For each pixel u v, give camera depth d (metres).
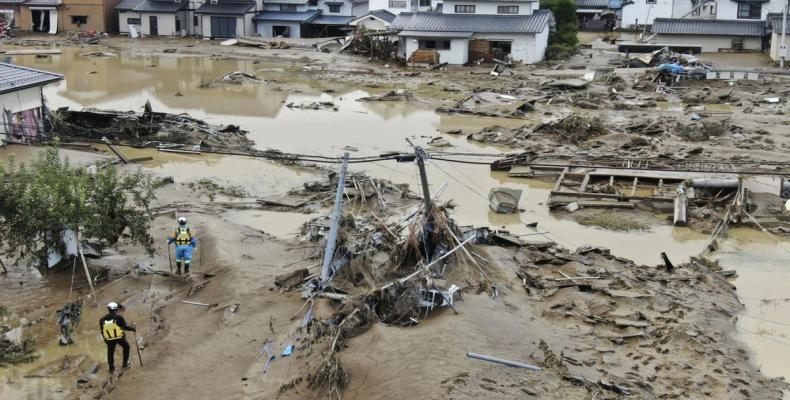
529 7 59.25
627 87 49.22
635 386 13.82
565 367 13.88
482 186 27.98
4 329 16.22
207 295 17.83
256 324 16.19
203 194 26.33
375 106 43.16
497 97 45.25
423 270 16.84
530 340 15.01
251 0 72.06
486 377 13.07
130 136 32.88
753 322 17.56
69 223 17.78
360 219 23.38
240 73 51.81
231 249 20.39
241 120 38.72
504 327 15.27
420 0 71.62
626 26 81.56
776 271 20.72
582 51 65.06
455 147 33.72
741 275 20.44
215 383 14.05
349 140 34.78
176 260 19.16
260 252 20.33
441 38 57.88
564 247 21.92
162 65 56.94
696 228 23.86
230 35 71.06
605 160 29.83
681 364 14.89
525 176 28.70
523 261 19.83
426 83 51.22
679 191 25.39
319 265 18.81
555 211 25.28
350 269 17.78
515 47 58.56
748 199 25.25
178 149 30.83
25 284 18.30
